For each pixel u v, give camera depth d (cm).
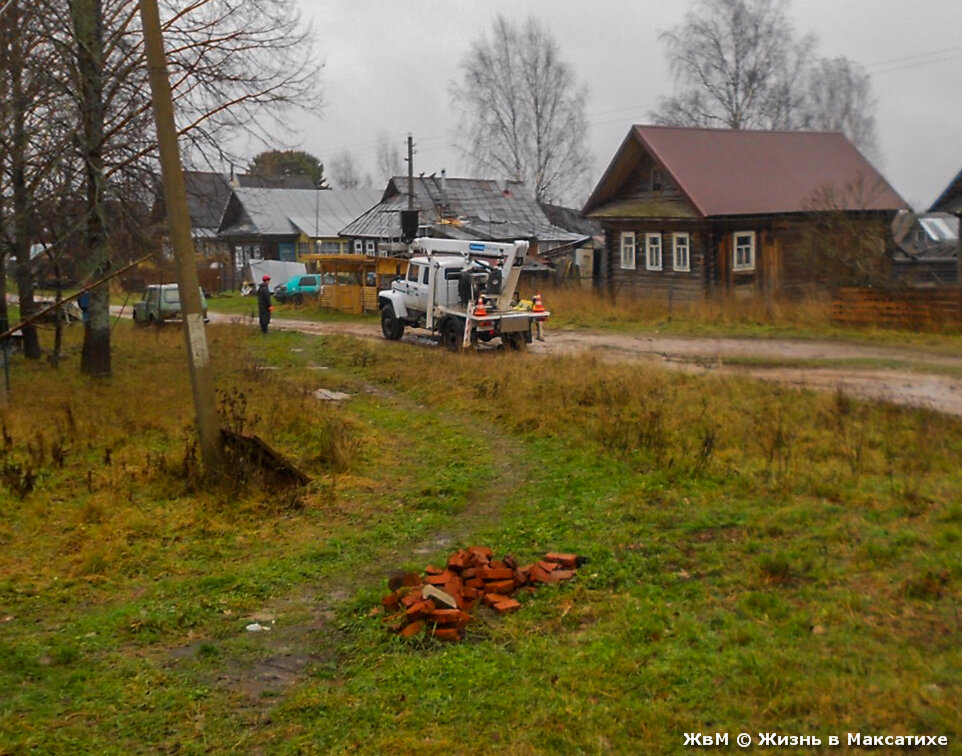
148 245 1905
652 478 1145
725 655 630
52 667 685
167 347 2764
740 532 914
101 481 1172
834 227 2944
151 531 1005
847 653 617
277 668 687
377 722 589
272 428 1502
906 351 2270
